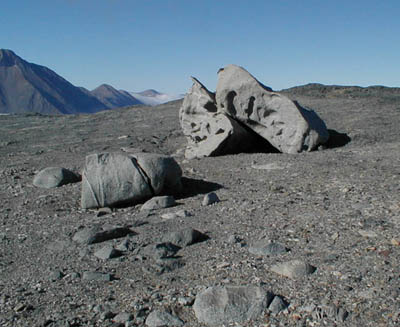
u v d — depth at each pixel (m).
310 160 8.77
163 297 3.56
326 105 18.45
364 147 10.12
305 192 6.45
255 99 10.26
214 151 10.30
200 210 6.00
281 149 10.24
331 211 5.40
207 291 3.37
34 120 23.08
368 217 5.05
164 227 5.32
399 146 9.72
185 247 4.65
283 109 10.09
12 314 3.41
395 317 2.99
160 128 17.22
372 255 4.00
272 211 5.63
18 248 5.02
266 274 3.82
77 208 6.63
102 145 13.58
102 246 4.87
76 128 18.80
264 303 3.24
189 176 8.34
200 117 11.16
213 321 3.15
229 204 6.15
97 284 3.90
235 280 3.74
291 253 4.23
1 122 22.59
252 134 10.95
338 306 3.19
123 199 6.46
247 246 4.52
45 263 4.51
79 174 8.75
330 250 4.21
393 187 6.24
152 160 6.68
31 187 8.24
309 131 9.92
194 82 11.31
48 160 11.44
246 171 8.41
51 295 3.73
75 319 3.28
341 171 7.57
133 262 4.35
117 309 3.43
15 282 4.06
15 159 11.88
